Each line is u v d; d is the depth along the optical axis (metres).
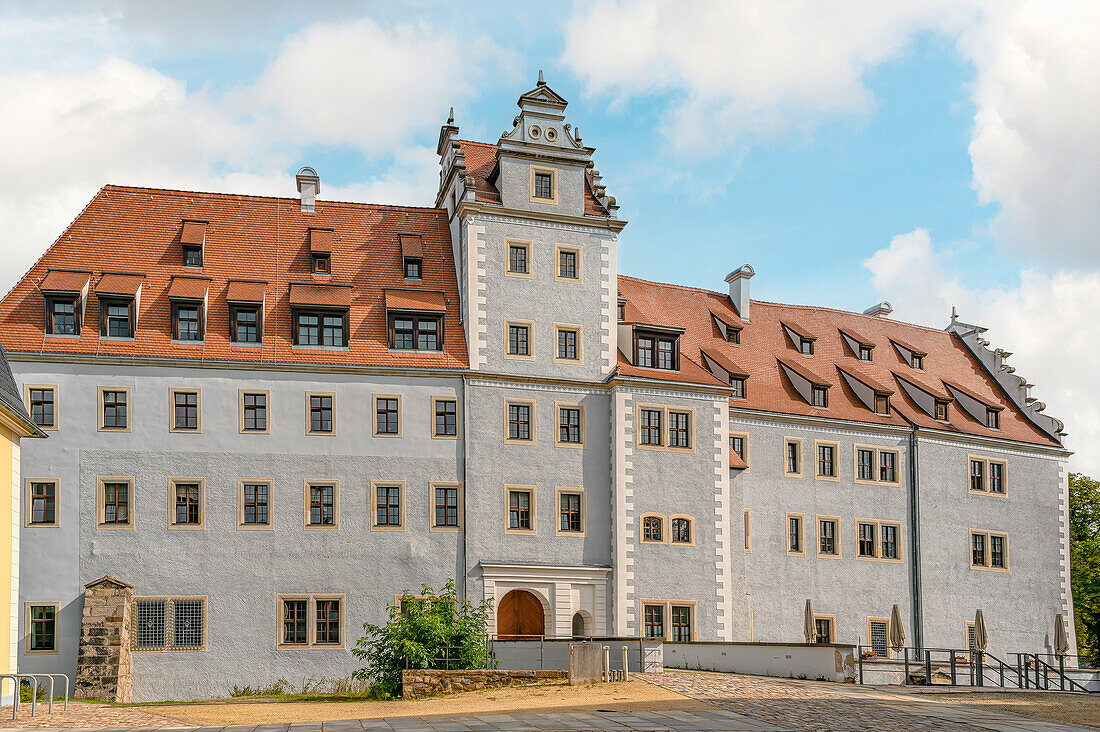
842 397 56.50
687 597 46.16
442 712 28.53
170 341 42.81
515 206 47.19
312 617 41.88
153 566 40.91
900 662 41.41
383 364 44.28
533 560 44.50
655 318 54.41
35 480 40.59
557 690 32.06
